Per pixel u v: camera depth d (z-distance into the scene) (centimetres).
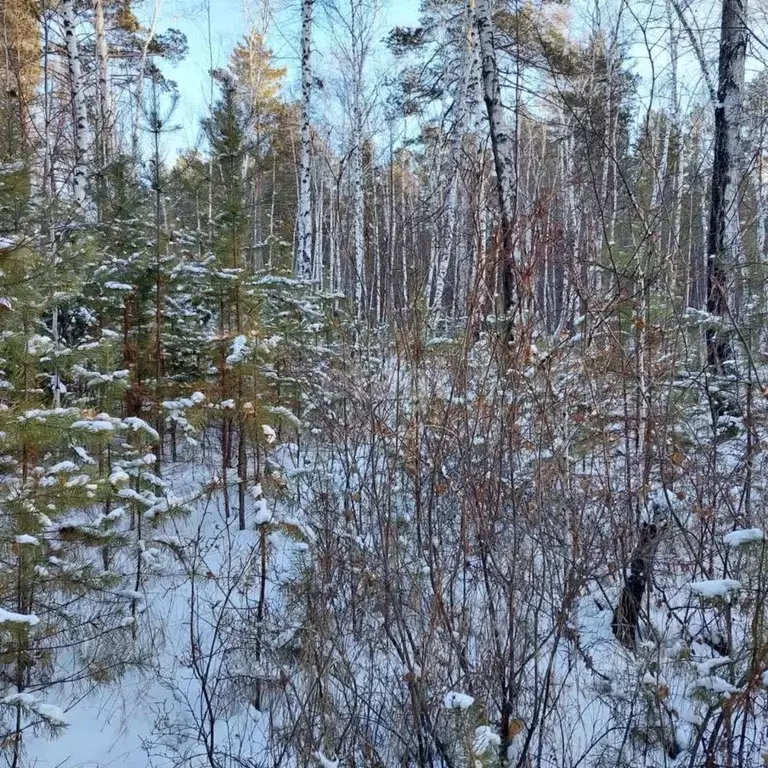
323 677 351
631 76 762
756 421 446
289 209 1844
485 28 661
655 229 431
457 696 281
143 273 618
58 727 381
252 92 1878
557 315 451
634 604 398
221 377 612
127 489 446
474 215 368
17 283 348
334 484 493
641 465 459
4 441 339
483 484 346
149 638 455
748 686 281
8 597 386
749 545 294
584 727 357
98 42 1233
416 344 377
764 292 481
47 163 857
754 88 741
